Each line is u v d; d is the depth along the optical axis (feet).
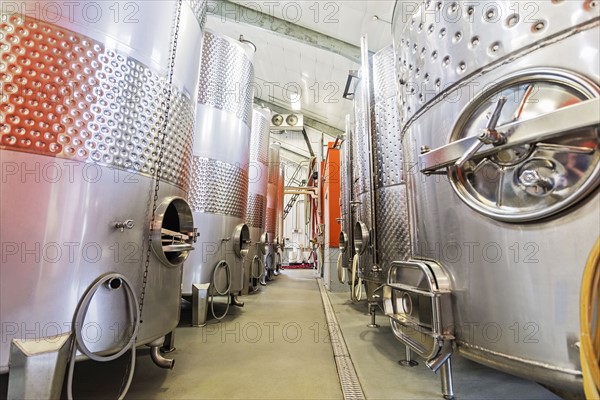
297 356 7.66
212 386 5.97
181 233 6.90
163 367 6.23
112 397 5.44
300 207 54.70
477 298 4.30
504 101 3.58
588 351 2.78
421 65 5.52
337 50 19.81
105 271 4.66
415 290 5.28
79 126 4.49
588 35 3.27
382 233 10.10
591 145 3.13
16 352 3.69
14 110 4.02
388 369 6.77
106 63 4.83
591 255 2.93
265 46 25.29
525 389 5.81
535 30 3.68
